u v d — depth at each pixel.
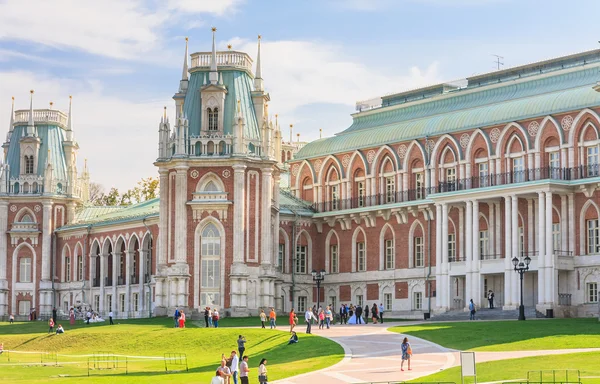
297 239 106.50
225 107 96.94
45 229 119.19
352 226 104.88
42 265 118.69
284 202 107.31
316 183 108.75
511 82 98.06
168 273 95.19
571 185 85.81
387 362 55.84
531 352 56.12
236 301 94.25
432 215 96.75
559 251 86.06
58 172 121.12
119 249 113.12
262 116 97.88
